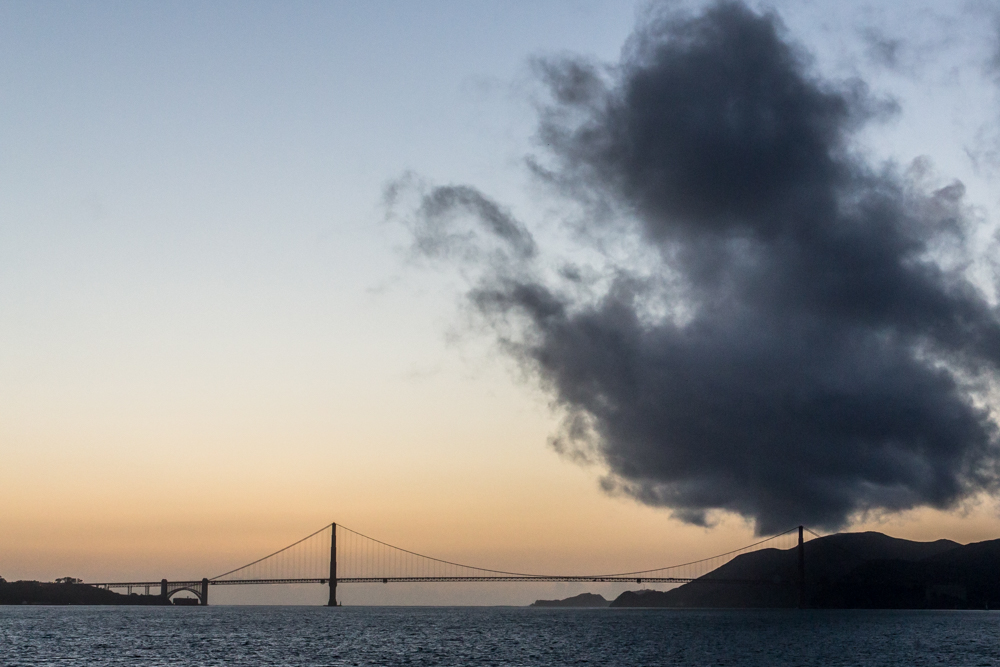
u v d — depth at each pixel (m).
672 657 135.88
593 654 141.12
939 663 126.94
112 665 120.12
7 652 138.50
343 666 120.44
